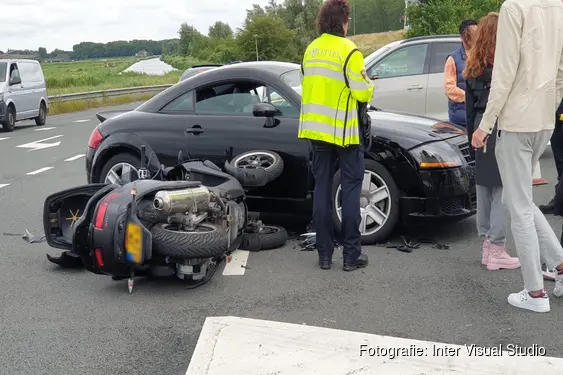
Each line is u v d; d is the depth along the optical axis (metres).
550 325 4.25
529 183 4.41
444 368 3.63
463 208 6.05
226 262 5.68
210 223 5.18
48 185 9.94
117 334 4.28
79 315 4.62
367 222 6.11
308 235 6.35
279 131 6.25
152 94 36.03
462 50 7.75
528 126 4.29
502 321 4.34
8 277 5.50
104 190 5.13
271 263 5.70
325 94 5.15
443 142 6.04
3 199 8.89
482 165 5.17
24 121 23.89
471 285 5.02
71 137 17.12
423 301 4.72
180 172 5.93
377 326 4.30
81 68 97.44
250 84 6.54
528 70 4.24
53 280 5.41
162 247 4.83
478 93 5.18
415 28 27.06
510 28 4.20
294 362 3.70
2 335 4.29
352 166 5.30
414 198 5.92
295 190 6.23
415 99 10.49
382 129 6.03
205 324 4.20
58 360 3.91
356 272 5.39
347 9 5.21
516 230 4.44
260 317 4.50
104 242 4.87
